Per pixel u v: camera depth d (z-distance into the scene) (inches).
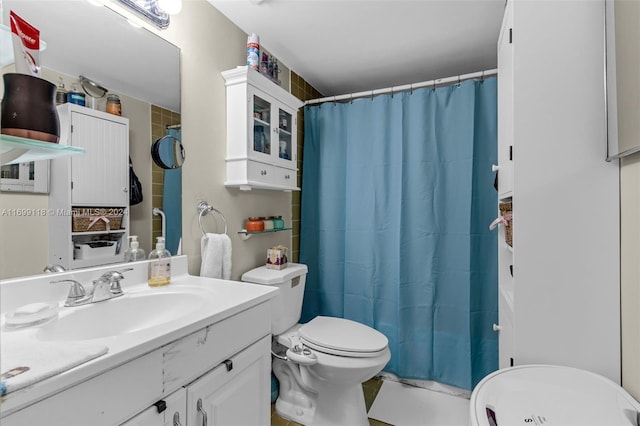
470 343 72.7
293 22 66.4
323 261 88.4
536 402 33.6
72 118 38.5
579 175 40.5
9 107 30.4
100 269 41.2
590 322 40.2
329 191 88.0
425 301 76.8
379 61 83.0
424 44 75.1
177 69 53.0
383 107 81.7
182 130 53.7
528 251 42.2
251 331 41.1
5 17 32.7
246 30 68.9
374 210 82.1
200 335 33.3
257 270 70.3
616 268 39.4
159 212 49.6
